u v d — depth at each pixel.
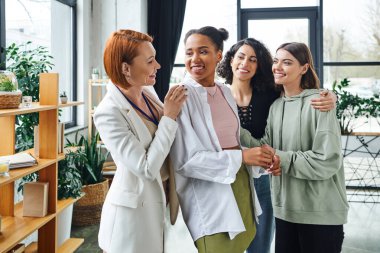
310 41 5.21
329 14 5.12
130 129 1.36
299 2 5.21
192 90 1.43
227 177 1.34
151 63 1.35
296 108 1.76
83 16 4.72
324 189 1.69
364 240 3.31
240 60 2.08
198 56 1.42
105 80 4.54
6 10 3.44
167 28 5.06
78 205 3.61
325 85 5.21
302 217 1.70
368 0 5.04
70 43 4.71
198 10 5.36
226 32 1.48
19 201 2.84
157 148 1.29
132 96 1.43
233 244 1.43
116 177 1.42
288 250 1.82
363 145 4.80
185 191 1.44
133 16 4.93
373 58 5.09
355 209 4.22
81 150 3.55
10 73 2.14
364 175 5.12
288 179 1.74
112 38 1.34
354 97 4.53
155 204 1.40
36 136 2.50
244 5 5.32
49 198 2.54
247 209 1.52
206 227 1.39
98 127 1.36
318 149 1.66
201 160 1.34
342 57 5.14
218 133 1.47
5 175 2.00
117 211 1.38
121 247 1.35
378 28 5.04
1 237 2.11
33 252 2.64
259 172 1.77
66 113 4.67
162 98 5.05
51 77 2.43
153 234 1.39
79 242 2.95
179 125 1.39
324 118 1.65
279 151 1.69
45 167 2.52
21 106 2.24
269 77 2.09
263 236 2.28
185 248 3.18
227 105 1.54
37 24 4.02
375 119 4.90
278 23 5.27
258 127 2.09
